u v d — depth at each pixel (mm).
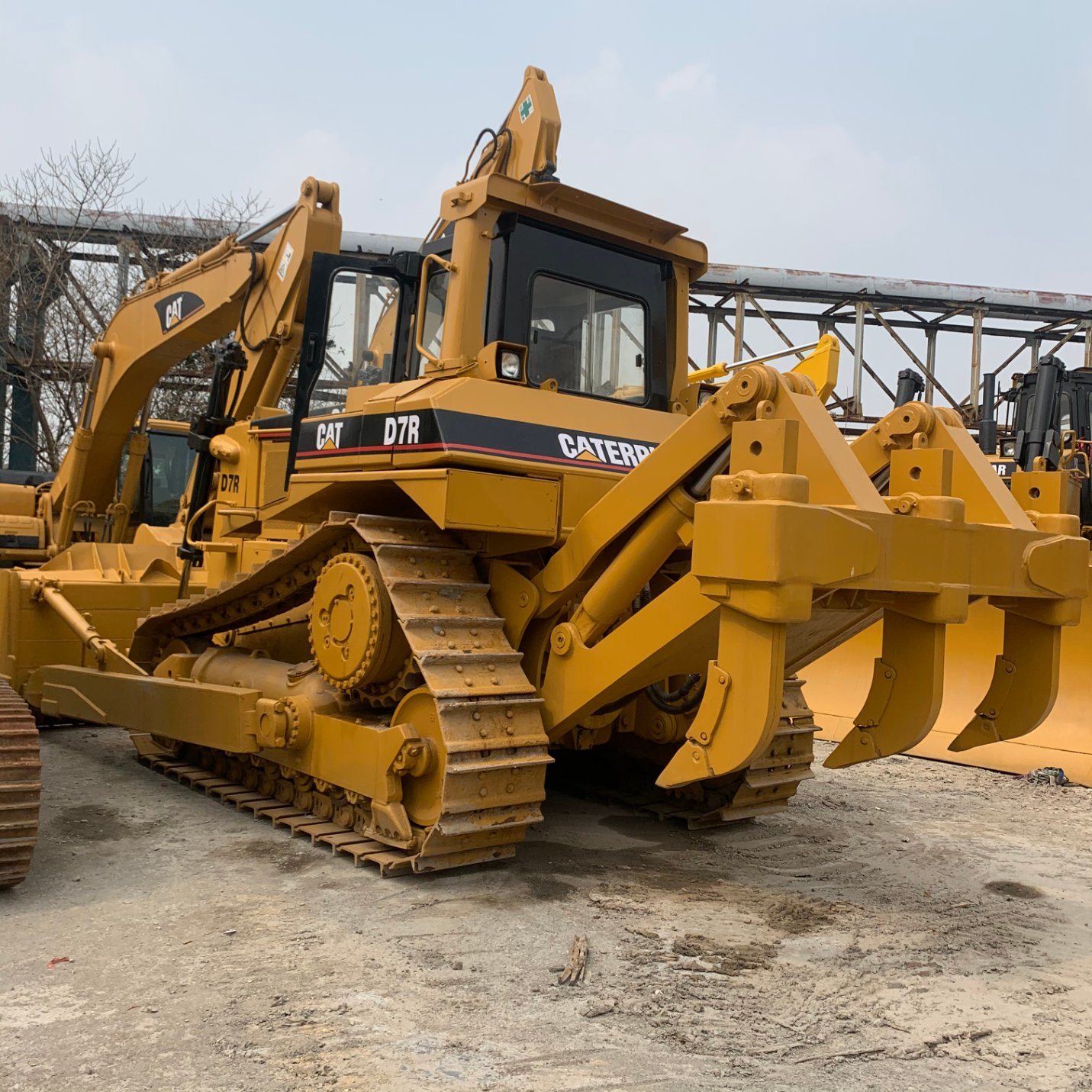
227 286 6984
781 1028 3266
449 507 4406
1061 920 4410
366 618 4797
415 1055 3002
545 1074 2908
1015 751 7430
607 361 5633
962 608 3906
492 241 5180
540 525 4676
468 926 4070
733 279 20859
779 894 4660
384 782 4609
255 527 6539
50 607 7422
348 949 3789
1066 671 7367
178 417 18953
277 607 6121
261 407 6828
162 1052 2980
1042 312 22328
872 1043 3176
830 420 3863
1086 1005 3520
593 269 5578
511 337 5168
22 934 3855
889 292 21469
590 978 3609
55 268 19344
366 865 4766
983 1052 3146
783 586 3475
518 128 5824
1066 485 4551
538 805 4660
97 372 8203
